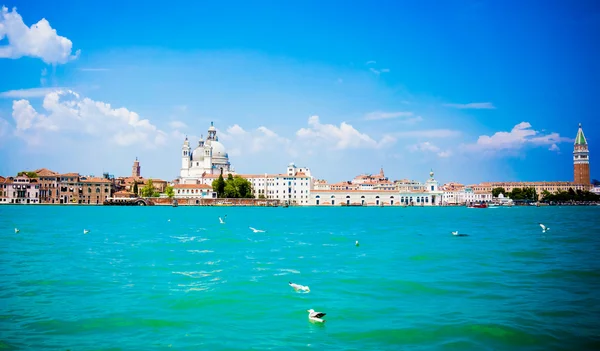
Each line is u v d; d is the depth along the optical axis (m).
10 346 30.11
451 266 59.03
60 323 34.75
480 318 35.72
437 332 32.81
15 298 41.81
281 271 55.59
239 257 67.75
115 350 29.59
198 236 103.31
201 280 49.94
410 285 47.31
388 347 30.25
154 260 64.44
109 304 39.88
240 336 32.19
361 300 41.47
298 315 37.00
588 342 30.84
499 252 72.69
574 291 44.44
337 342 31.12
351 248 79.56
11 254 70.12
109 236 102.38
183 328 33.81
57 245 82.88
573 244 84.31
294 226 143.12
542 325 34.00
